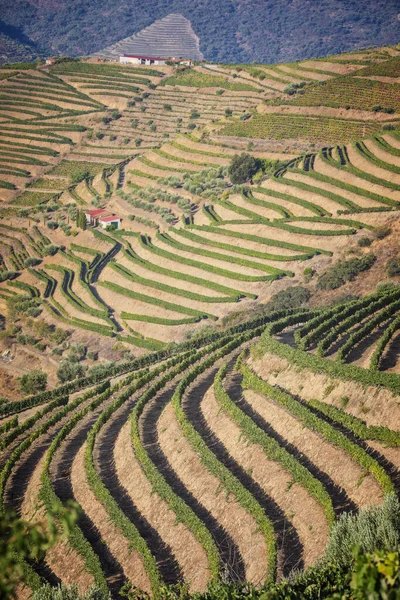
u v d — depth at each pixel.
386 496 49.25
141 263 165.38
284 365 85.19
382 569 28.84
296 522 60.41
